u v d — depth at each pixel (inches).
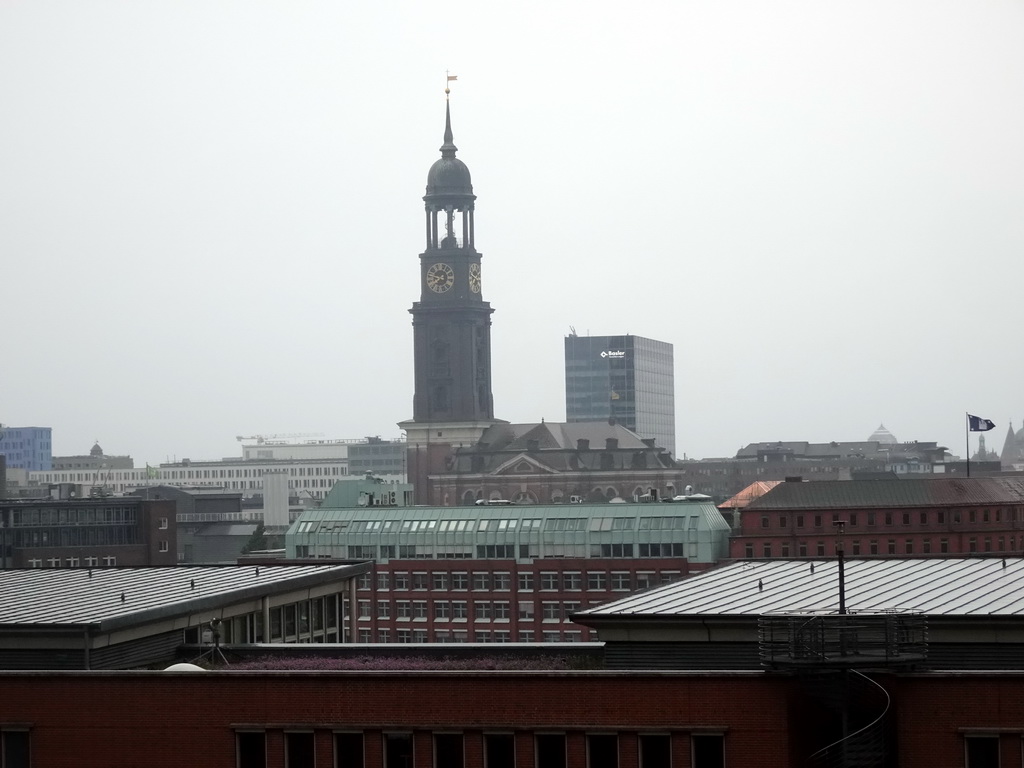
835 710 2068.2
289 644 2746.1
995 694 2033.7
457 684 2164.1
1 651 2568.9
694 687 2105.1
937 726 2050.9
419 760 2170.3
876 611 2256.4
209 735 2222.0
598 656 2571.4
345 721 2187.5
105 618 2581.2
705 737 2106.3
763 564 2942.9
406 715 2174.0
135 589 2967.5
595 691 2129.7
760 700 2087.8
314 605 3216.0
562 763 2144.4
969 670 2208.4
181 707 2230.6
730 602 2519.7
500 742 2161.7
